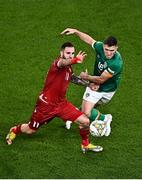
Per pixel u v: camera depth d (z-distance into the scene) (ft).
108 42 108.88
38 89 131.54
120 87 132.98
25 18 155.02
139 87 133.08
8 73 136.36
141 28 152.15
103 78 112.57
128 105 127.75
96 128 117.39
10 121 121.90
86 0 161.68
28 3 160.66
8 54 142.51
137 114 125.18
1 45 145.59
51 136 118.01
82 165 110.83
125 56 142.92
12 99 128.16
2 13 156.87
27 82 133.69
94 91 117.08
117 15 156.56
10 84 132.77
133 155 113.80
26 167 109.81
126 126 121.70
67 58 105.50
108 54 110.01
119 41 147.84
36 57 141.90
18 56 142.00
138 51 144.56
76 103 128.16
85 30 151.53
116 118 124.06
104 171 109.70
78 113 110.83
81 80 115.55
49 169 109.60
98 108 126.93
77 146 115.44
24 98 128.57
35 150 113.91
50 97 109.91
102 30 151.64
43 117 111.45
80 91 131.64
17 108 125.59
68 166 110.52
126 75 136.87
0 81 133.59
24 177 107.34
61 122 122.31
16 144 115.14
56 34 149.79
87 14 156.76
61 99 110.83
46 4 160.15
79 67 139.33
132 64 140.46
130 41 147.84
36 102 117.60
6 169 108.99
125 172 109.60
